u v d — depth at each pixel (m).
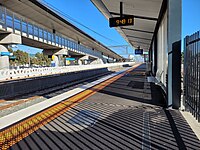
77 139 4.62
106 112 6.86
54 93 12.92
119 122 5.73
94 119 6.08
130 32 21.59
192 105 6.24
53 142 4.49
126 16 11.71
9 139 4.72
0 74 20.78
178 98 7.11
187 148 4.04
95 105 8.00
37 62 106.94
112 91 11.72
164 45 11.34
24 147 4.28
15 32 30.81
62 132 5.07
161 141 4.39
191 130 4.97
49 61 110.19
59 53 53.81
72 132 5.06
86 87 13.78
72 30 49.19
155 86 13.70
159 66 16.38
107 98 9.52
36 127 5.48
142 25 17.09
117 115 6.45
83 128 5.32
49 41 44.66
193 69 6.12
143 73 27.84
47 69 31.08
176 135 4.68
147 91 11.48
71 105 8.09
